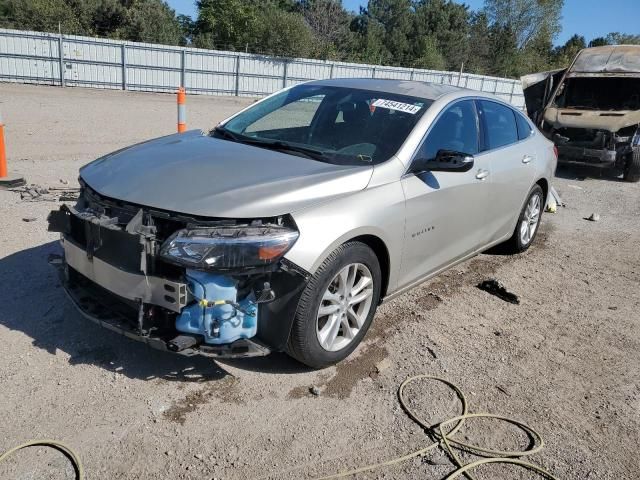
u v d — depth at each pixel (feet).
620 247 22.89
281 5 173.47
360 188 11.92
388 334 13.93
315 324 11.14
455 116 15.10
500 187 16.85
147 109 61.00
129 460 9.21
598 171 40.83
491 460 9.96
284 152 13.12
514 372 12.83
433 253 14.44
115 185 11.12
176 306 9.83
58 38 82.07
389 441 10.21
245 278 10.27
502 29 205.77
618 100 40.57
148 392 10.90
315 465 9.48
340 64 102.68
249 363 12.14
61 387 10.82
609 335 15.06
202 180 11.03
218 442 9.78
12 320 12.88
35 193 22.26
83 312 10.98
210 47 128.88
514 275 18.79
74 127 42.86
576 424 11.20
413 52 201.16
